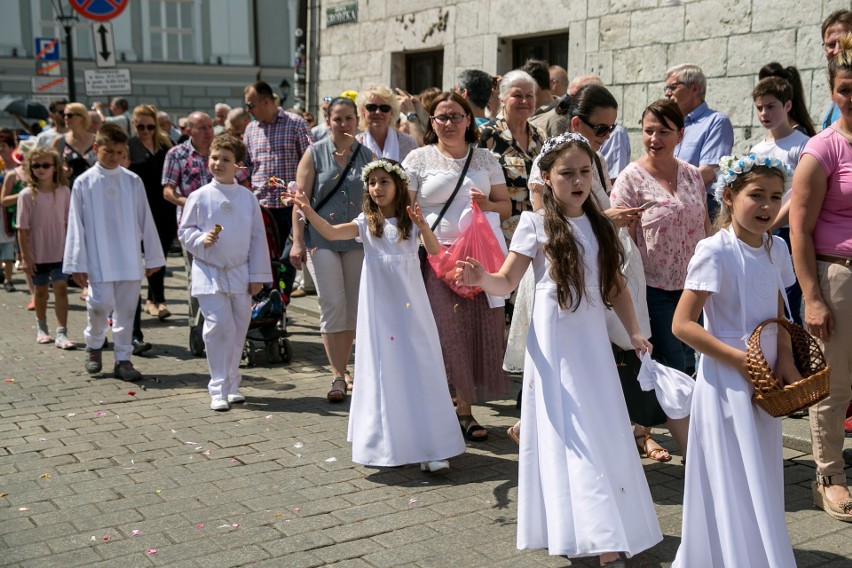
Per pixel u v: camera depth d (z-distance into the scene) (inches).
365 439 189.6
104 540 158.7
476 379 214.4
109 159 271.3
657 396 152.9
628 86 361.4
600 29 370.6
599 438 142.6
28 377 277.4
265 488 183.3
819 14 291.9
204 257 239.3
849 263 162.1
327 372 281.9
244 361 294.2
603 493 137.3
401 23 486.6
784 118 229.9
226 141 242.2
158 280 369.7
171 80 1428.4
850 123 163.3
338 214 248.5
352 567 147.5
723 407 132.6
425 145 227.0
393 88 499.2
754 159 132.3
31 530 163.3
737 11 317.7
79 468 195.5
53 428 224.4
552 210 147.7
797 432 202.1
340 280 248.4
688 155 245.1
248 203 244.5
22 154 436.8
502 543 156.3
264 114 329.4
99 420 231.0
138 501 176.6
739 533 130.1
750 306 134.3
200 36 1443.2
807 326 167.0
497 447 208.5
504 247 210.2
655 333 197.5
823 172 162.4
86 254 271.0
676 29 339.9
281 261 295.9
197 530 162.6
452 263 199.8
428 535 159.9
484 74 259.0
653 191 194.5
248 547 155.3
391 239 193.2
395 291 191.5
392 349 189.9
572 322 146.3
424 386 190.2
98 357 280.4
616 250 149.9
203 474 191.5
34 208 317.1
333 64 550.9
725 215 138.0
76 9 472.7
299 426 225.3
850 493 168.4
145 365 292.4
